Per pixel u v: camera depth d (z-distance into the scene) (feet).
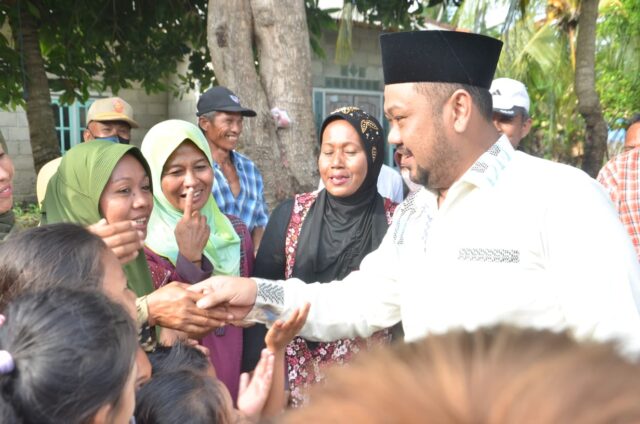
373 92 41.55
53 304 3.39
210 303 6.63
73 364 3.16
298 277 9.16
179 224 7.83
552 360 1.44
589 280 5.27
